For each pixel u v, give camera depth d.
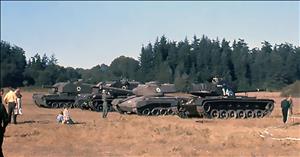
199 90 40.25
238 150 19.72
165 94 48.59
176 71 133.12
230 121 34.59
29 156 18.91
